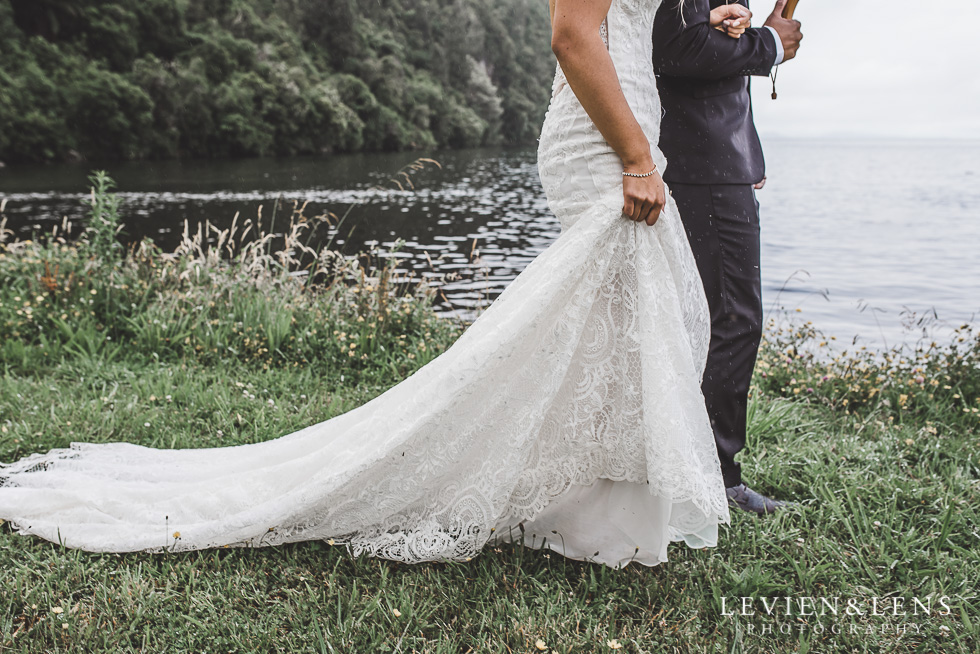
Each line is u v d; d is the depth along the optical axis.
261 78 47.62
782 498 2.41
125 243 12.95
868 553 2.00
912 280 10.83
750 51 1.99
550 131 1.84
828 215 20.55
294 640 1.58
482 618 1.65
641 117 1.76
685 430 1.67
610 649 1.56
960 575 1.89
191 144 42.97
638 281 1.71
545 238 14.61
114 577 1.82
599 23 1.61
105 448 2.49
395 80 58.22
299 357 3.94
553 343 1.72
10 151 35.75
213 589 1.76
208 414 2.98
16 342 3.75
